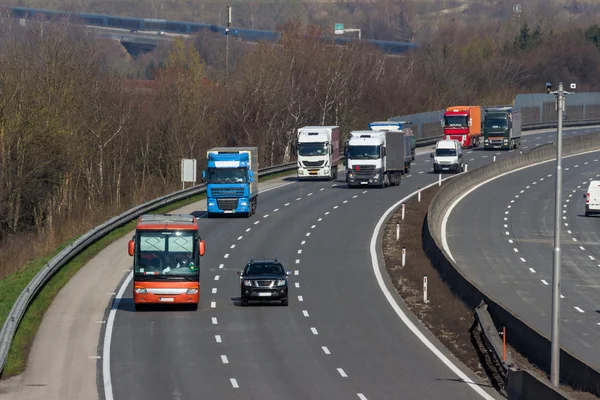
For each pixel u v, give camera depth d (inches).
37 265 4173.2
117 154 7519.7
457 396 2361.0
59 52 6899.6
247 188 5536.4
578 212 6402.6
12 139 5762.8
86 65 7519.7
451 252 4953.3
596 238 5467.5
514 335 2928.2
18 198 5792.3
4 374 2576.3
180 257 3356.3
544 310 3656.5
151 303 3351.4
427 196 6569.9
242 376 2549.2
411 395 2368.4
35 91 6166.3
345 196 6579.7
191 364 2682.1
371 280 4005.9
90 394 2375.7
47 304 3467.0
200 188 6555.1
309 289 3831.2
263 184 7362.2
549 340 2610.7
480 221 5935.0
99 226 4751.5
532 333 2765.7
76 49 7578.7
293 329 3149.6
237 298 3644.2
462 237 5393.7
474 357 2802.7
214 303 3553.2
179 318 3289.9
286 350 2861.7
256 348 2883.9
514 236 5467.5
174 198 6072.8
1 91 5748.0
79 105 6747.1
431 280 3966.5
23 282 3779.5
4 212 5851.4
